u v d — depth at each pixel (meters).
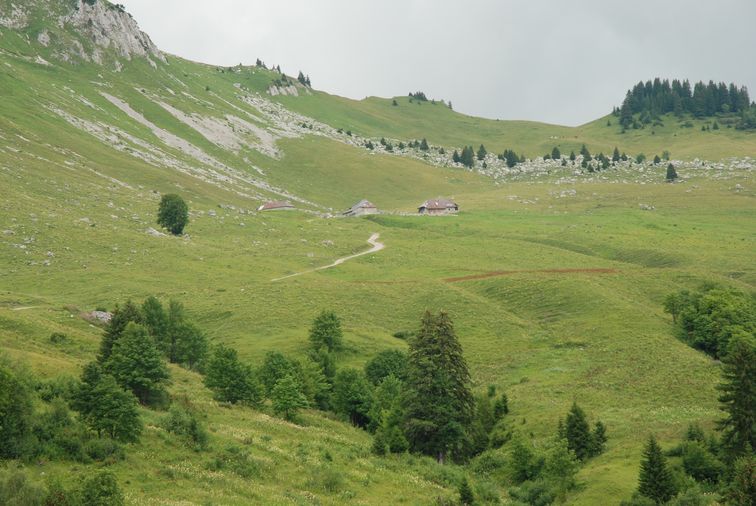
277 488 52.09
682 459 60.78
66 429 50.16
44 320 93.19
